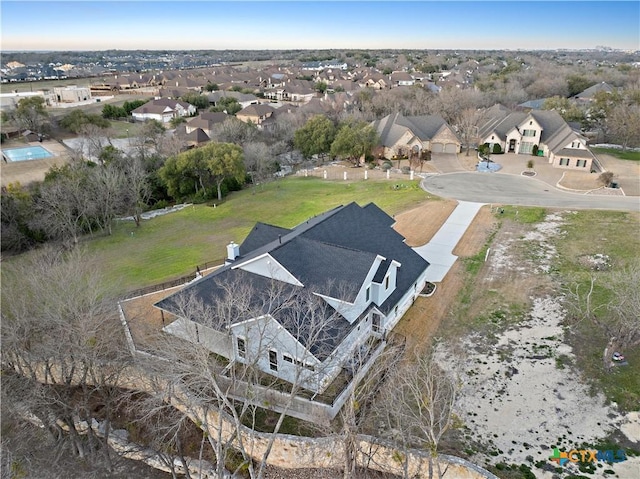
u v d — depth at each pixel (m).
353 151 73.56
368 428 20.70
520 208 48.38
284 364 23.78
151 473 22.66
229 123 85.50
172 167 62.62
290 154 87.50
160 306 26.30
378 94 115.94
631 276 26.36
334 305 24.73
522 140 76.00
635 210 46.00
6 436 24.86
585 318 27.83
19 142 96.38
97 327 23.39
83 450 23.86
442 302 31.14
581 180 59.00
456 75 171.50
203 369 19.02
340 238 30.03
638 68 178.00
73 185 50.47
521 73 154.00
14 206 48.84
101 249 46.28
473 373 24.14
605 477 18.17
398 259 31.03
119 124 118.44
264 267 26.47
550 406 21.81
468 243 40.50
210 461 22.02
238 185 67.38
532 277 33.62
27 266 34.94
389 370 22.61
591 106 86.81
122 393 24.28
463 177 63.19
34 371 22.72
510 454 19.36
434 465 18.55
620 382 22.89
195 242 47.00
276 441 20.52
